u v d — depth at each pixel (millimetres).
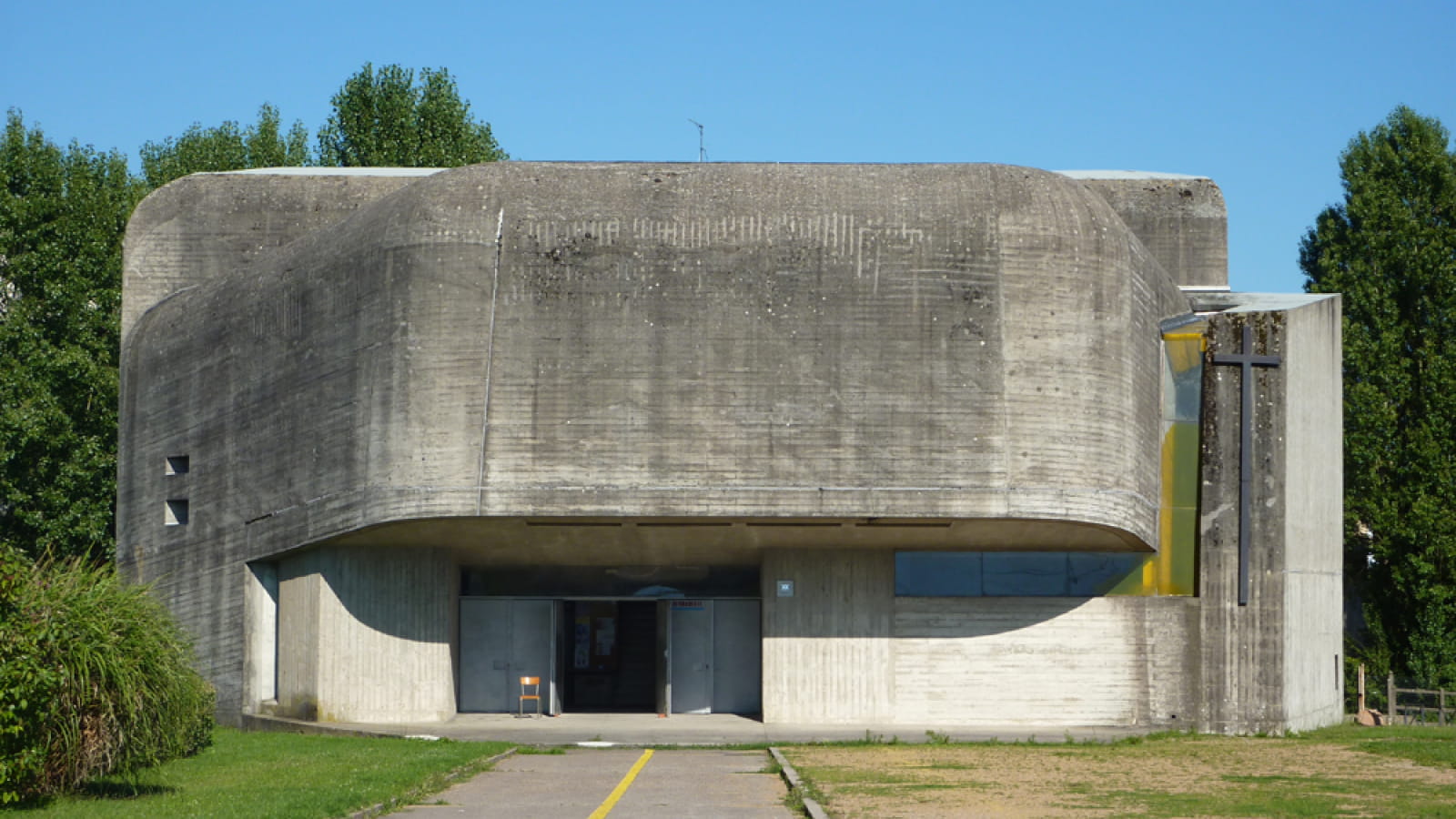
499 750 23938
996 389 27156
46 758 16453
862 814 15758
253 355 31453
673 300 27391
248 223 34875
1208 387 29906
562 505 27125
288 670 30672
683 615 31562
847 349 27234
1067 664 29797
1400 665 44094
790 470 27094
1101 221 28016
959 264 27344
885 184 28109
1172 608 29734
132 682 17141
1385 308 45781
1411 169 47406
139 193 49125
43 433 42531
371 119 57562
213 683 31875
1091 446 27375
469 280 27531
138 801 16922
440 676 30062
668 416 27219
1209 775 20109
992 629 29906
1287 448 29812
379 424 27875
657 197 27953
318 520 29125
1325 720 31500
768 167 28641
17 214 44625
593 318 27391
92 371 43656
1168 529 29859
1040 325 27375
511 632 31500
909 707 29812
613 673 32312
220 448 32250
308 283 30016
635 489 27109
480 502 27172
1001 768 20969
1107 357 27656
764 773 20891
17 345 43469
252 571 31391
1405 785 18906
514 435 27266
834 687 29828
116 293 45500
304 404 29828
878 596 30031
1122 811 16156
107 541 44531
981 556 30109
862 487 27031
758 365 27250
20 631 16203
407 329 27688
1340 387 33188
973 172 28297
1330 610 32156
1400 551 43969
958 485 26984
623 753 24547
